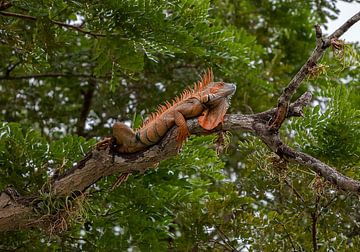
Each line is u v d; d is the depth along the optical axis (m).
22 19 9.69
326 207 8.38
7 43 9.29
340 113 8.42
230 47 9.87
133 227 8.55
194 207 9.05
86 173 6.46
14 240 8.44
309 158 5.74
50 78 13.02
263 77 12.20
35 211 6.63
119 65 9.07
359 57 6.06
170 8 9.41
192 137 8.60
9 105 12.79
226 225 8.88
